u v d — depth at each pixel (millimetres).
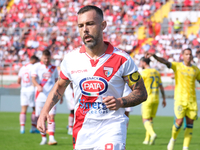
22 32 78625
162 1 79312
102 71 10297
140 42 72250
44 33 76562
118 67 10320
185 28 73125
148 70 28609
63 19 81375
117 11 79438
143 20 77375
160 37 71688
